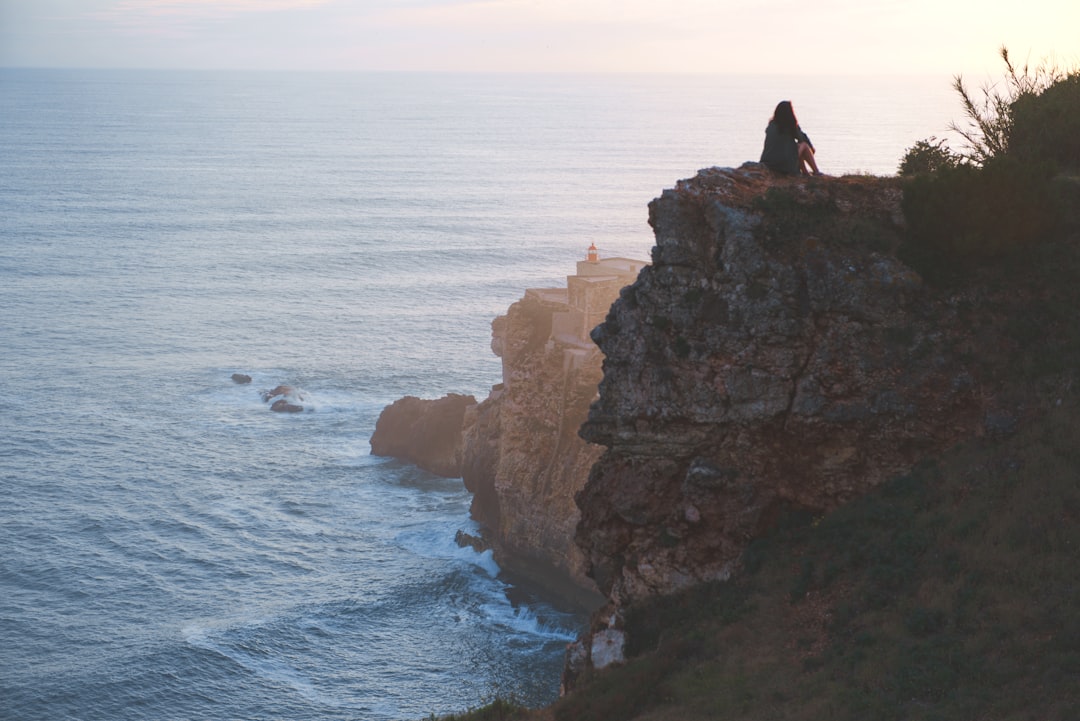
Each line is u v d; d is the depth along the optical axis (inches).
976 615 792.3
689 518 971.9
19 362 5472.4
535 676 2448.3
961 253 981.8
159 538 3294.8
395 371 5438.0
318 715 2295.8
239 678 2468.0
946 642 776.9
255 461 4008.4
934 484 921.5
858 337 966.4
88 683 2438.5
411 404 4018.2
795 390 966.4
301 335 6250.0
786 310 970.7
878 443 956.0
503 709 1037.2
